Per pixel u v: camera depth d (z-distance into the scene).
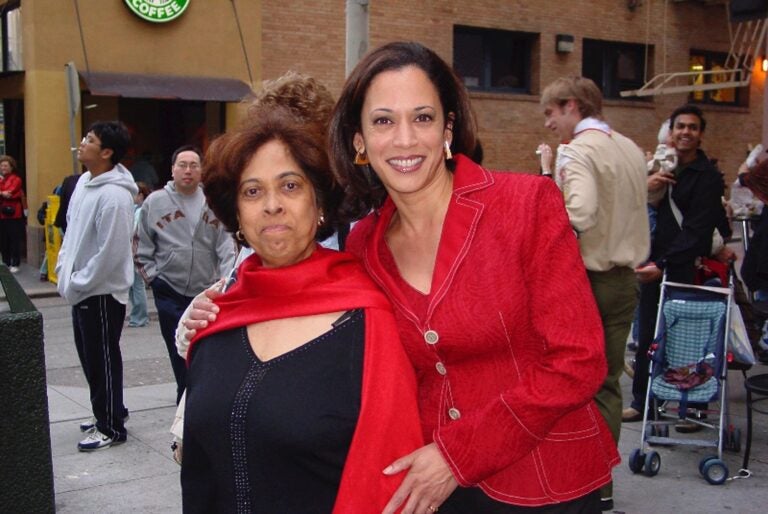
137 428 5.93
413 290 2.21
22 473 2.85
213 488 2.17
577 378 2.02
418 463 2.02
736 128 20.39
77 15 13.73
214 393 2.06
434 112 2.17
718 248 5.79
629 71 19.22
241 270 2.20
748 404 4.80
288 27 15.23
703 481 4.76
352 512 1.97
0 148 15.70
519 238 2.10
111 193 5.23
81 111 14.30
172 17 14.20
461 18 16.62
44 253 14.30
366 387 2.01
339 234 2.58
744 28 20.00
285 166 2.14
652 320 5.62
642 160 4.50
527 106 17.41
